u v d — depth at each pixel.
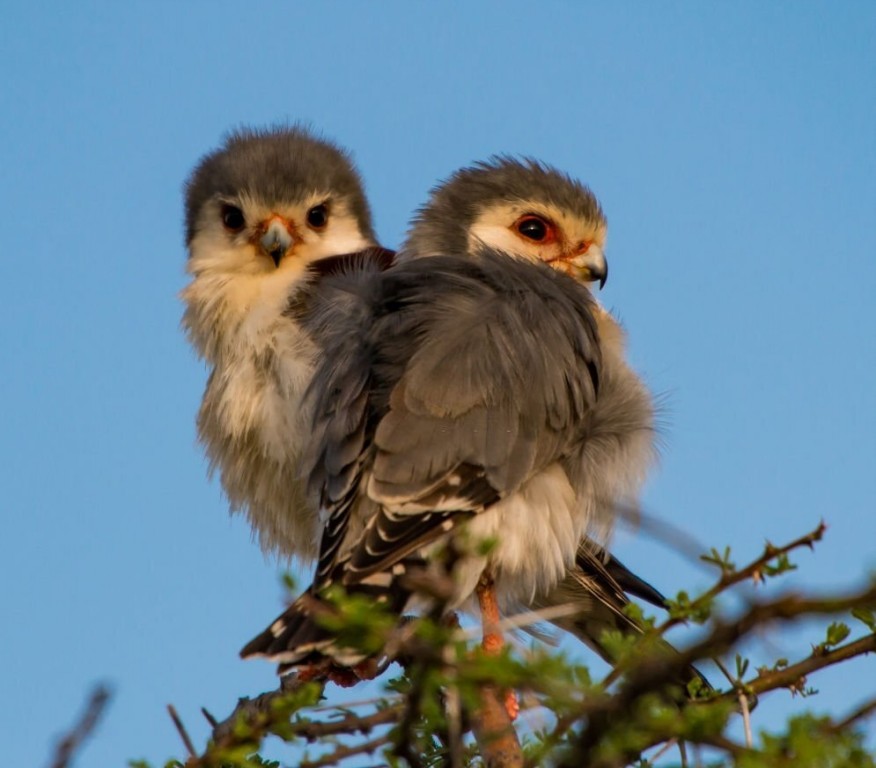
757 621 4.56
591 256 11.19
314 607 4.95
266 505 10.56
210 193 11.93
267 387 10.13
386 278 9.33
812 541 5.71
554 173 11.48
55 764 4.55
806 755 4.50
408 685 6.49
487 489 8.05
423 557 7.64
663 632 5.79
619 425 9.12
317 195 11.88
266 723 5.82
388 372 8.50
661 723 4.79
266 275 11.43
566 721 5.14
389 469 7.91
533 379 8.50
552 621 10.05
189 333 11.60
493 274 9.30
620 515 9.17
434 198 11.50
